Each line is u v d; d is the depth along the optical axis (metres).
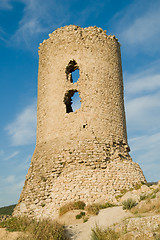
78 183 15.50
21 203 15.98
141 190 15.33
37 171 17.06
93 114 18.14
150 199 12.99
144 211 12.02
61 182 15.76
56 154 17.02
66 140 17.42
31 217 14.78
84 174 15.91
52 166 16.58
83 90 18.73
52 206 14.93
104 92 19.06
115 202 14.75
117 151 17.80
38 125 19.39
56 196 15.26
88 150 16.92
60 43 20.30
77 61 19.50
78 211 13.68
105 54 20.34
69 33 20.39
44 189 15.85
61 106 18.59
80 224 12.34
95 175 15.97
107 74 19.77
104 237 9.85
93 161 16.50
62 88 19.00
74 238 10.73
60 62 19.75
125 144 18.77
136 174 17.27
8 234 10.61
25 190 16.62
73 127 17.80
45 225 11.07
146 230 9.51
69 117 18.14
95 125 17.88
